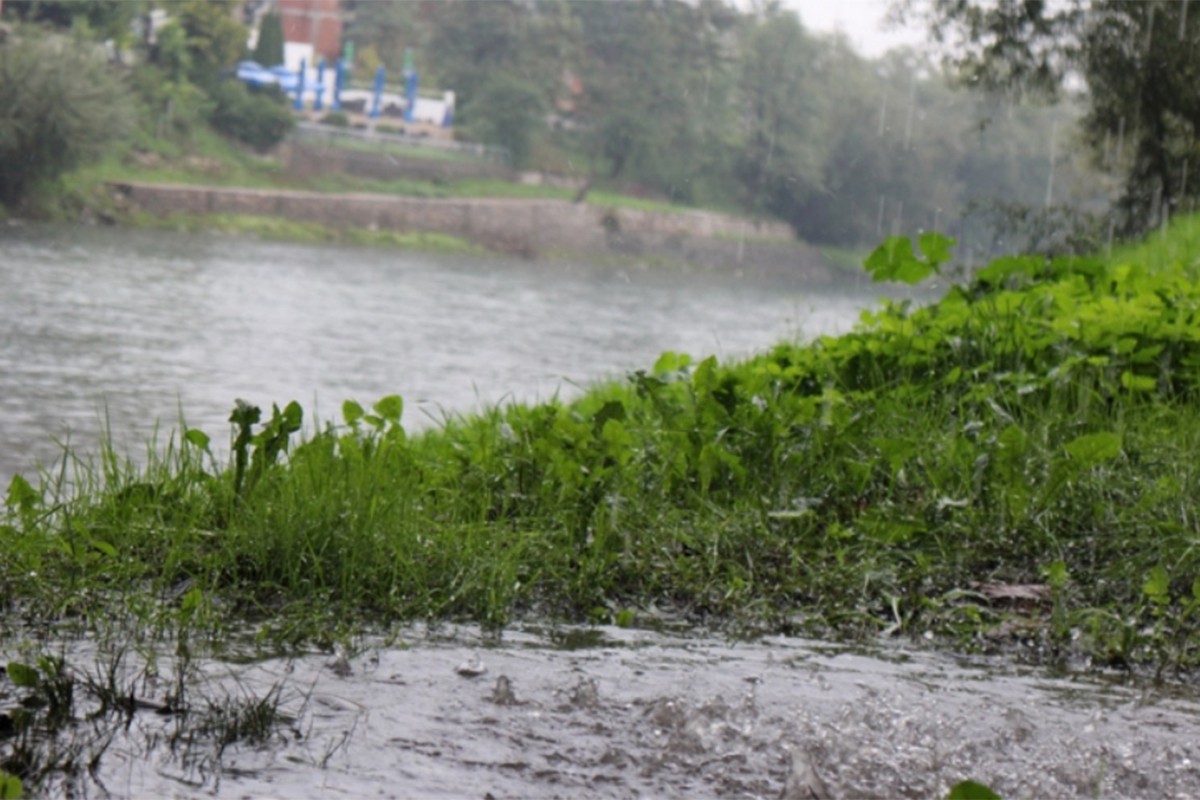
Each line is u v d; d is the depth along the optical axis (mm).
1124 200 21766
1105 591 3775
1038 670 3275
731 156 110375
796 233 110375
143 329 22641
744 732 2652
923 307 6637
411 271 54531
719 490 4531
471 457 4914
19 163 63938
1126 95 21641
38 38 68375
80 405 12766
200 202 72875
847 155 111562
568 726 2641
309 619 3293
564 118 109312
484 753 2473
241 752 2387
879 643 3475
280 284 39000
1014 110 23688
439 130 104688
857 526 4227
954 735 2717
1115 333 5648
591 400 7105
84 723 2486
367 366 19578
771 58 111188
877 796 2400
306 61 109250
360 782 2293
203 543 3826
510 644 3248
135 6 83812
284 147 88000
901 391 5430
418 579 3609
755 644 3398
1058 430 4898
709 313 42531
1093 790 2482
